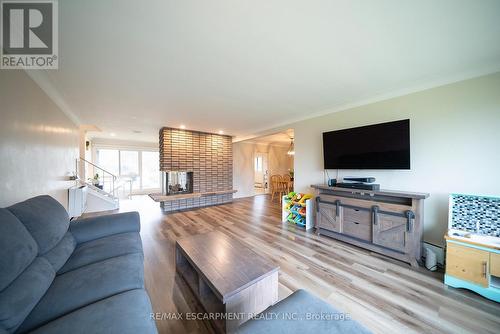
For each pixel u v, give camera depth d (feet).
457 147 7.25
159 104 10.43
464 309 4.97
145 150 26.58
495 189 6.54
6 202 5.27
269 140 23.44
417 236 7.03
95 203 16.14
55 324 2.74
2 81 5.17
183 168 17.39
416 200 7.09
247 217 14.06
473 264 5.49
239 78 7.50
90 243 5.77
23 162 6.15
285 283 6.07
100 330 2.66
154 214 15.02
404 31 4.94
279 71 7.00
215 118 13.48
